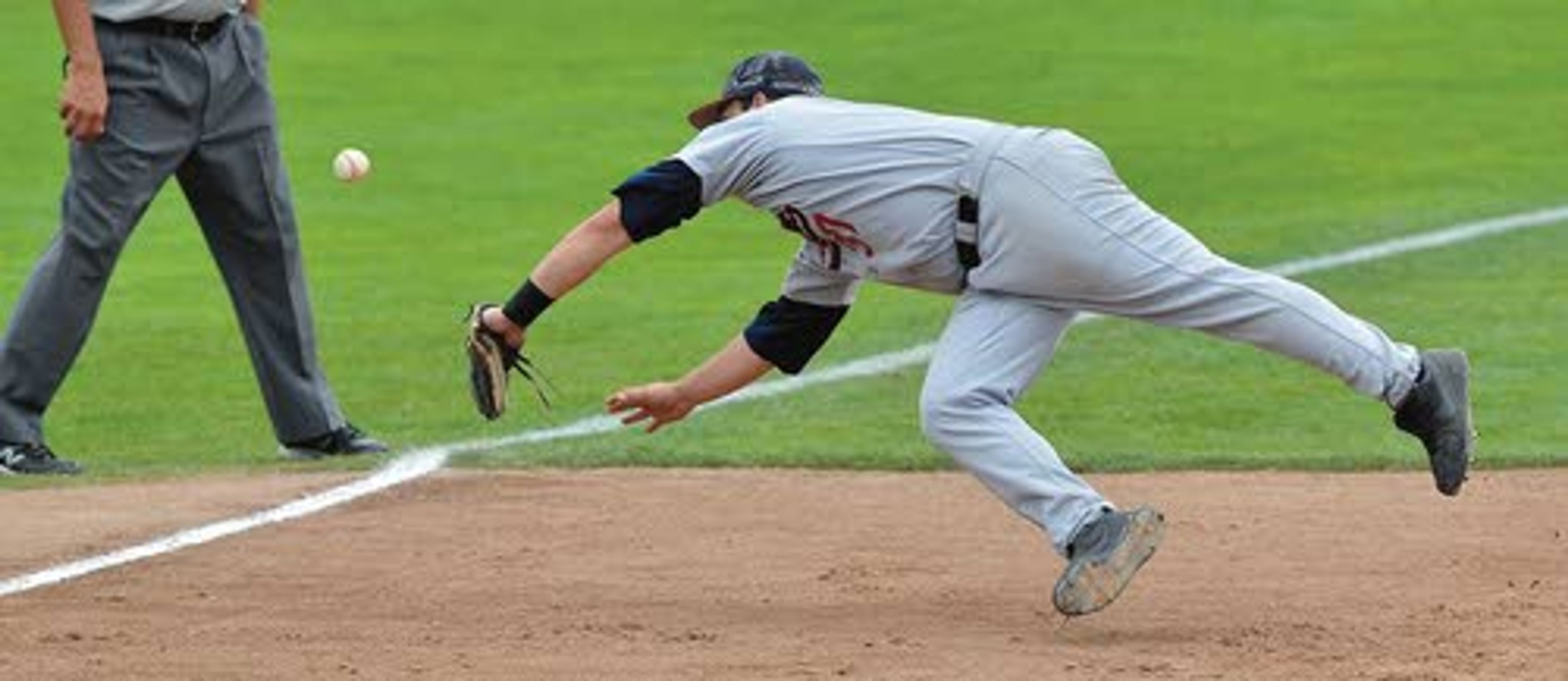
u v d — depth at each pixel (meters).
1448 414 21.50
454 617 22.14
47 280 29.91
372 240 48.12
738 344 22.64
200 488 28.75
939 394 21.27
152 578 23.95
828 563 24.44
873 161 21.14
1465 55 63.62
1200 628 21.36
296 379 30.95
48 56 66.38
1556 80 60.72
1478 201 48.66
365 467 30.12
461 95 62.34
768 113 21.39
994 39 66.56
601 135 57.94
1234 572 23.72
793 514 26.89
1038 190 20.86
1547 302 39.91
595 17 71.31
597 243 21.28
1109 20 68.44
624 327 39.97
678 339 39.00
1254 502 27.19
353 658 20.50
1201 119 57.59
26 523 26.72
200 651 20.83
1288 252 44.72
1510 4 69.06
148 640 21.27
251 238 30.80
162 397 35.47
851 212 21.22
